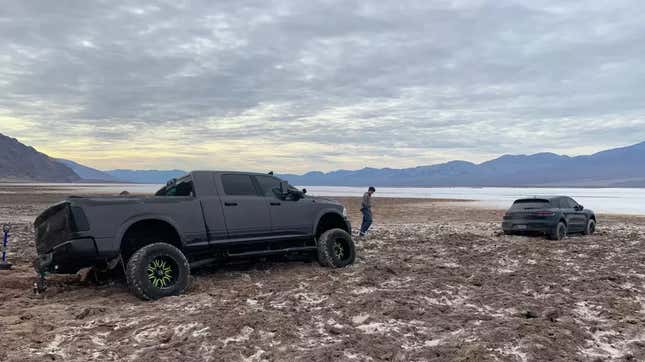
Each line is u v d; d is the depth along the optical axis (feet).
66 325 20.25
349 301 23.50
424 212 111.86
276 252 32.12
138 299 24.84
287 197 33.45
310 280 28.81
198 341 17.85
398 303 22.86
